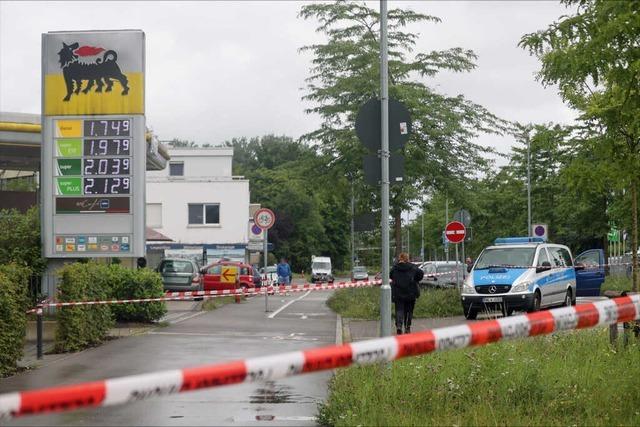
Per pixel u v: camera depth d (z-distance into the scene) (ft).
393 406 52.60
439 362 61.87
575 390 53.21
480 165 169.27
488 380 55.31
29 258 125.49
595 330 75.56
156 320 127.85
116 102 124.88
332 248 611.06
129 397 26.84
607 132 66.44
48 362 85.56
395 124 72.54
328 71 166.40
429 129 163.12
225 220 372.58
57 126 125.29
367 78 160.45
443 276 217.97
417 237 508.94
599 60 55.21
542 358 64.28
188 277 202.49
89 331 97.19
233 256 371.15
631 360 60.80
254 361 30.19
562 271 147.43
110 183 124.67
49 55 125.49
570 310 40.24
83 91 125.18
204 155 447.42
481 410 49.42
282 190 579.89
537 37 57.21
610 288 196.75
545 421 48.32
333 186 168.14
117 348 96.32
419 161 164.25
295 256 575.79
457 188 165.68
